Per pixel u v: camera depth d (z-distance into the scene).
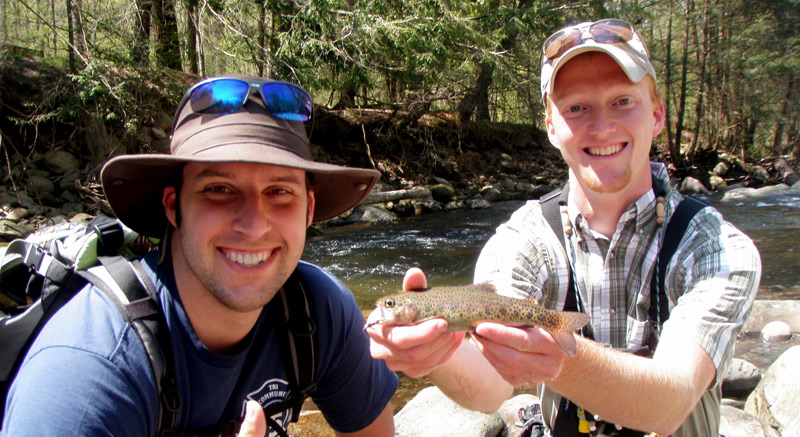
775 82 11.56
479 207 6.71
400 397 1.86
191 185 0.73
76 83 4.82
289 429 1.51
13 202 4.37
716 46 11.12
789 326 2.35
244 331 0.77
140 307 0.70
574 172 0.87
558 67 0.84
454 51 6.54
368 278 3.48
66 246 0.76
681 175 9.80
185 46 6.03
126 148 5.19
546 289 0.89
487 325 0.66
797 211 5.81
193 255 0.72
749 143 12.38
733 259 0.77
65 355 0.65
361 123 7.54
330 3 5.34
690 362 0.73
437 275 3.57
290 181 0.74
